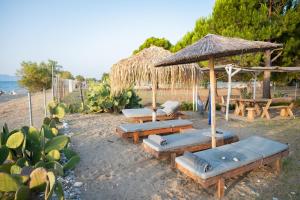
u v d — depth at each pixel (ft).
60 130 22.36
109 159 14.85
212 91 13.37
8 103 52.85
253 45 11.23
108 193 10.58
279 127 24.14
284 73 42.22
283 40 36.50
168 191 10.74
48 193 7.59
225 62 40.52
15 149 12.25
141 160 14.67
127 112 26.04
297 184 11.26
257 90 66.23
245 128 23.94
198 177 9.65
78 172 12.85
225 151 11.76
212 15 41.93
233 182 11.54
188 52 12.09
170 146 13.46
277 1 37.58
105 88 34.27
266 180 11.75
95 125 24.88
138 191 10.77
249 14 36.04
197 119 29.09
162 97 55.21
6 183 8.30
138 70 21.33
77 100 49.96
